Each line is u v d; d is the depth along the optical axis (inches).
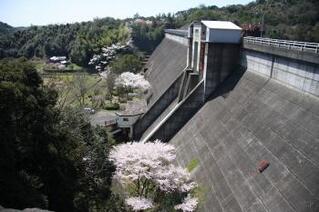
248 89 1103.0
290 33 2913.4
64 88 2544.3
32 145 730.8
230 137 970.7
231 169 839.7
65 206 770.2
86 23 6392.7
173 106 1622.8
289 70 901.8
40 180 742.5
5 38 6102.4
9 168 655.1
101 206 919.7
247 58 1222.9
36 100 748.0
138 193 982.4
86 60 4842.5
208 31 1285.7
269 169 714.2
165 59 2874.0
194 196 884.0
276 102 899.4
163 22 5167.3
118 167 1003.9
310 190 570.3
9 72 738.2
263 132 845.2
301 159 655.1
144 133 1685.5
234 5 4985.2
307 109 762.8
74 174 853.2
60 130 855.1
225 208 739.4
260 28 1488.7
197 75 1459.2
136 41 4842.5
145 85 2760.8
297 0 3895.2
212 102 1289.4
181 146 1224.2
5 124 652.7
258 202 661.9
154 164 978.1
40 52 5551.2
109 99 2847.0
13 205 605.3
